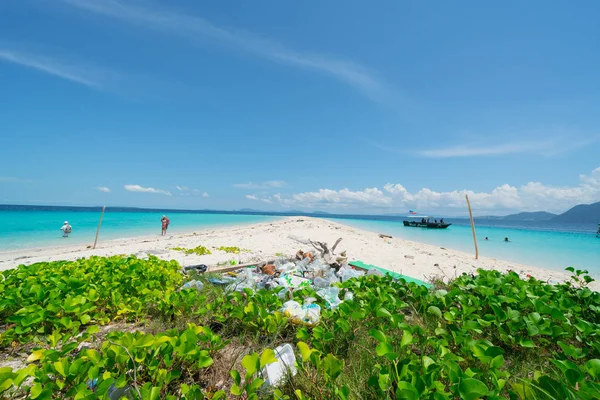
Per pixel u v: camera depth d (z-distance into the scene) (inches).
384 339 105.8
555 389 81.8
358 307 149.6
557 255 697.0
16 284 197.2
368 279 228.2
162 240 731.4
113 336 104.5
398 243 800.9
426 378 86.4
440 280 287.3
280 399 89.0
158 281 205.6
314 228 1148.5
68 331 145.1
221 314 159.2
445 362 96.3
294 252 536.1
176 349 99.9
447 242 971.9
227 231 1056.8
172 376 95.6
